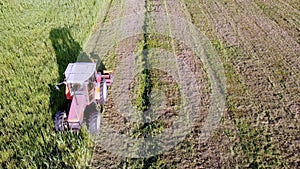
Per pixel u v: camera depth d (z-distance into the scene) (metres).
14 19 17.55
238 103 12.01
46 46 14.79
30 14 18.41
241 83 13.30
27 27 16.62
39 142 9.41
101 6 22.00
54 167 8.62
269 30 18.48
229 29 18.62
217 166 9.25
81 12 19.34
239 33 18.06
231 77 13.73
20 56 13.73
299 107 11.77
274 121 11.03
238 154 9.66
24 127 9.91
